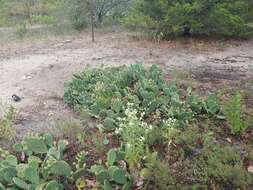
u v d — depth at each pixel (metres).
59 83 7.49
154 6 10.48
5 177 4.39
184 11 9.89
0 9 18.53
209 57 8.96
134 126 4.87
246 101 6.22
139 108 5.70
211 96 5.80
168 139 4.91
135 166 4.54
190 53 9.32
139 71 6.70
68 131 5.32
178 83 6.92
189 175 4.50
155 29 10.84
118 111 5.62
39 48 10.70
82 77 6.97
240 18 9.91
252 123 5.34
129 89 6.23
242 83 7.12
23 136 5.34
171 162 4.70
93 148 4.99
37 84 7.50
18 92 7.09
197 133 5.15
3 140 5.23
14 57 9.77
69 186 4.46
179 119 5.44
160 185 4.34
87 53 9.74
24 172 4.30
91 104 6.05
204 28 10.51
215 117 5.62
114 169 4.36
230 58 8.86
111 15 14.23
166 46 10.01
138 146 4.63
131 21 10.75
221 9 9.79
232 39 10.55
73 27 13.83
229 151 4.70
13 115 5.76
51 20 16.02
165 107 5.70
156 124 5.42
